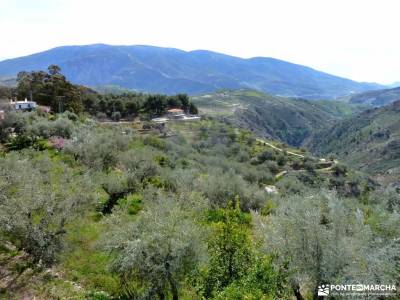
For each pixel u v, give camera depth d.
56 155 37.34
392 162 136.25
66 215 15.41
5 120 49.16
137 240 11.71
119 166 34.88
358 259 11.09
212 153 81.19
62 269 14.96
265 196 32.41
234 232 13.98
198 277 13.10
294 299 13.23
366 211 18.38
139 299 12.01
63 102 84.69
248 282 11.84
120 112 106.44
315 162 94.94
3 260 14.53
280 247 12.23
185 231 12.25
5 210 14.01
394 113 190.12
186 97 133.25
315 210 12.19
